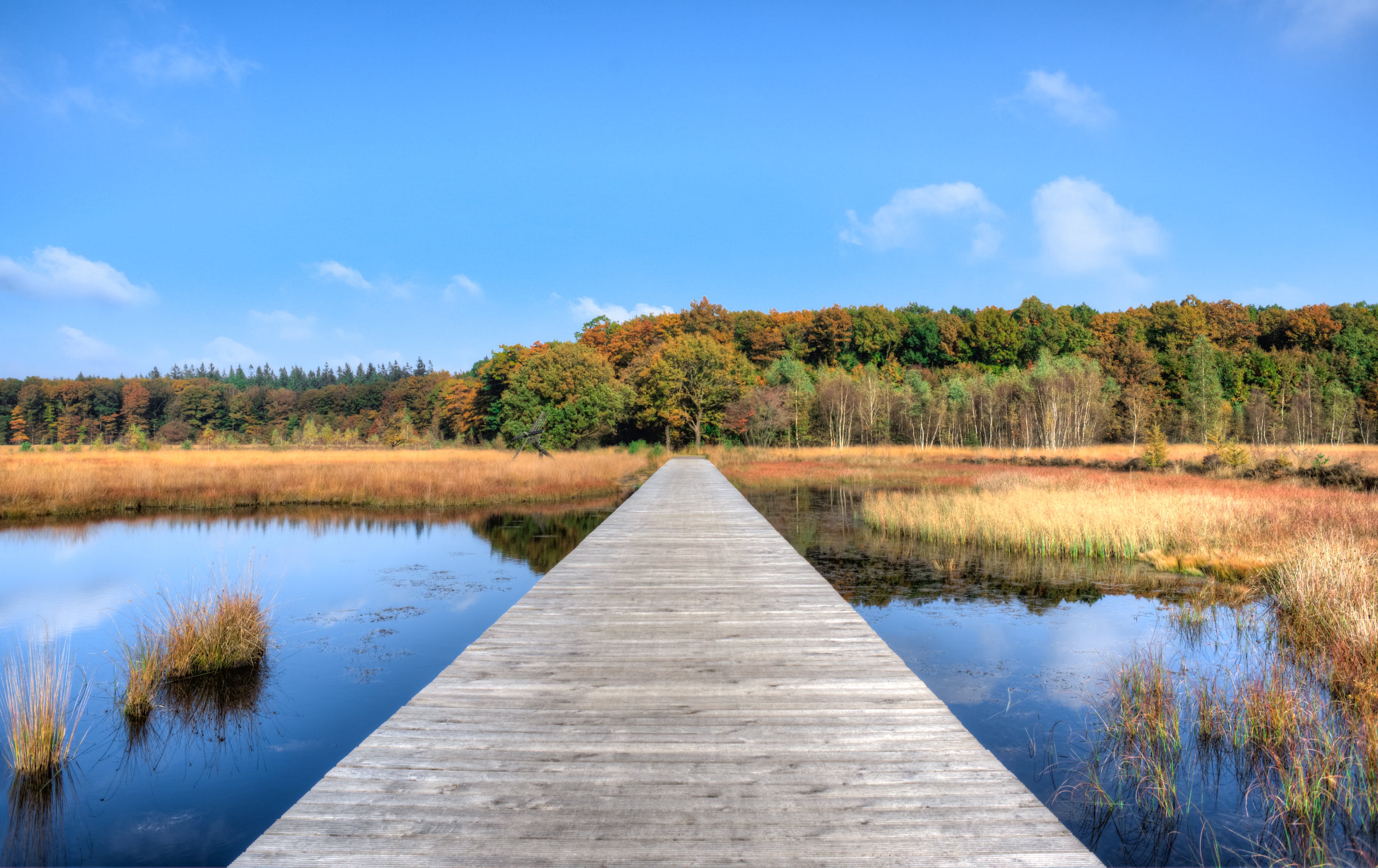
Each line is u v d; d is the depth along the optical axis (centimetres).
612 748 321
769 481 2402
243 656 635
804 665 436
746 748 321
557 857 237
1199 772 423
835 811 267
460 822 258
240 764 459
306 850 240
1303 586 730
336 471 2134
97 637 719
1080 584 911
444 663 641
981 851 242
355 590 913
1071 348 6788
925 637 693
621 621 536
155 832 384
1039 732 477
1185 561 1000
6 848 368
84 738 493
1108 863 335
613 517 1178
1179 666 599
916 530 1305
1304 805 369
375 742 326
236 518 1608
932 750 321
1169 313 6744
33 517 1593
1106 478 2062
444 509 1789
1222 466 2136
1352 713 481
